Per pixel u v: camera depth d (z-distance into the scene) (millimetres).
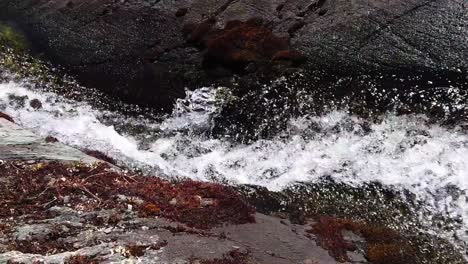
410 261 3404
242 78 4875
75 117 5355
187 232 3236
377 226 3648
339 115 4395
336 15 4797
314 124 4438
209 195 3619
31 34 6629
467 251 3477
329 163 4164
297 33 4887
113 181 3654
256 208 3826
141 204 3430
